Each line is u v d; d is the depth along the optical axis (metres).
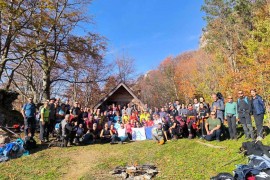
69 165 11.89
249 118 12.05
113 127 16.50
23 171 11.12
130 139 17.23
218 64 39.25
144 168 10.77
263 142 10.90
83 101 38.34
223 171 9.31
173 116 15.95
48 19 20.59
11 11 18.06
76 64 25.28
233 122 12.87
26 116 14.47
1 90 19.95
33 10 19.33
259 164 7.99
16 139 14.71
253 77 28.47
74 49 23.53
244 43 32.34
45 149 14.07
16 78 30.22
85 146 15.00
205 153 11.63
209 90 39.53
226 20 40.41
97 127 16.36
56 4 22.17
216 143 12.80
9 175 10.66
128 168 10.75
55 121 15.97
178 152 12.51
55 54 24.42
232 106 12.96
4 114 18.53
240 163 9.47
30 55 21.83
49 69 24.17
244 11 38.62
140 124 18.70
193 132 14.84
